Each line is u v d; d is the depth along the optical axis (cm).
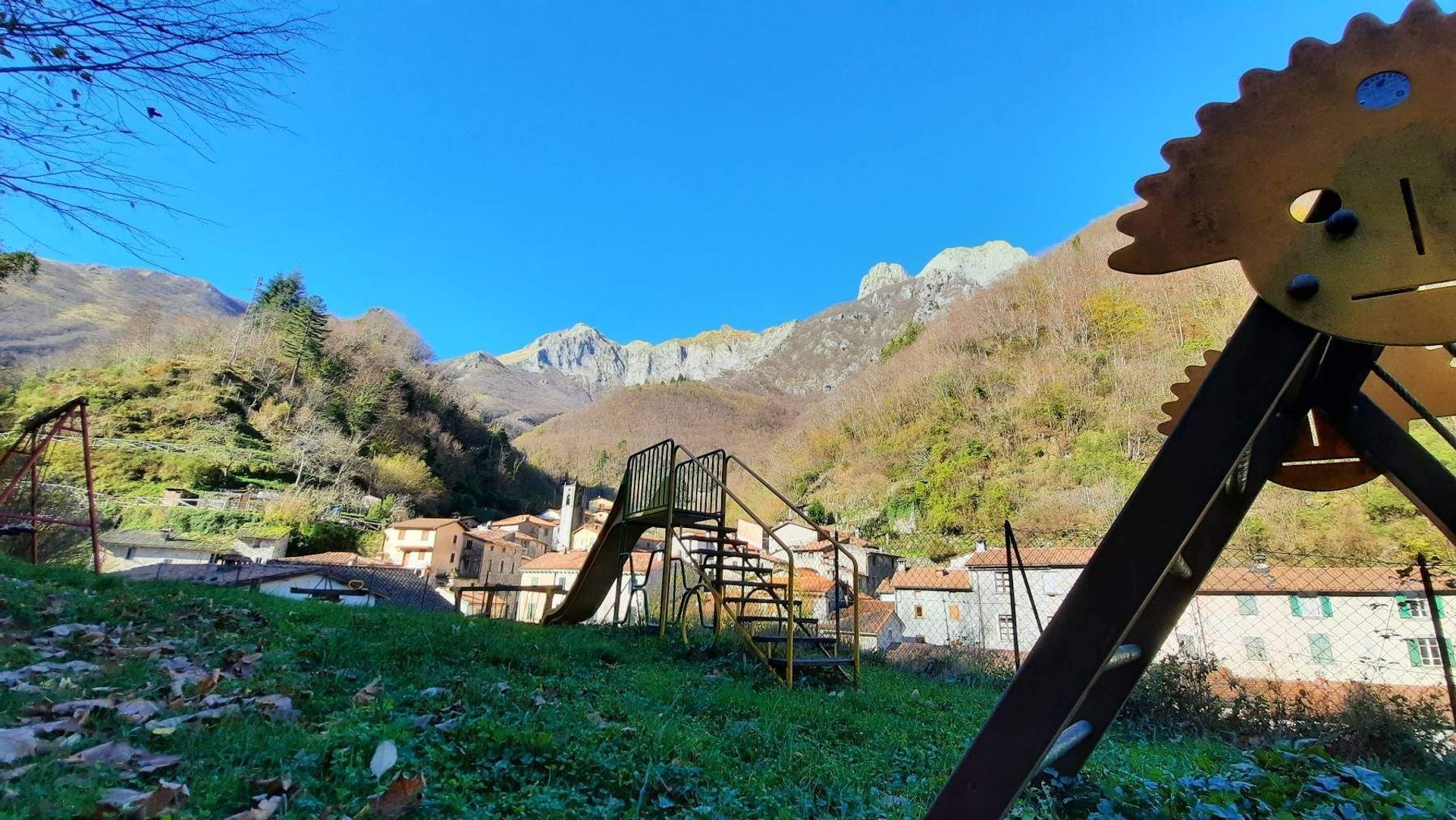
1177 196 196
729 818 237
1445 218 166
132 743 238
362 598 2659
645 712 361
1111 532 176
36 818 175
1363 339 168
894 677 678
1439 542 1706
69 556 2436
